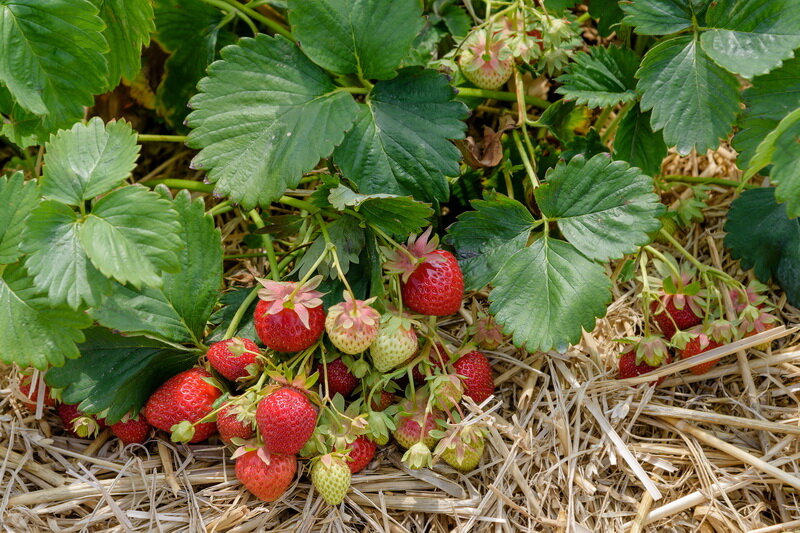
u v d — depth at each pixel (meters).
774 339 0.80
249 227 0.88
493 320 0.77
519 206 0.77
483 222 0.77
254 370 0.73
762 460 0.75
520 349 0.80
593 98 0.79
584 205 0.76
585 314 0.75
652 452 0.77
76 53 0.76
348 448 0.73
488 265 0.77
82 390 0.74
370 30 0.76
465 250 0.78
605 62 0.80
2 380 0.79
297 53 0.76
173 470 0.75
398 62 0.76
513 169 0.81
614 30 0.88
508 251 0.77
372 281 0.74
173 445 0.75
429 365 0.74
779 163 0.73
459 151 0.76
